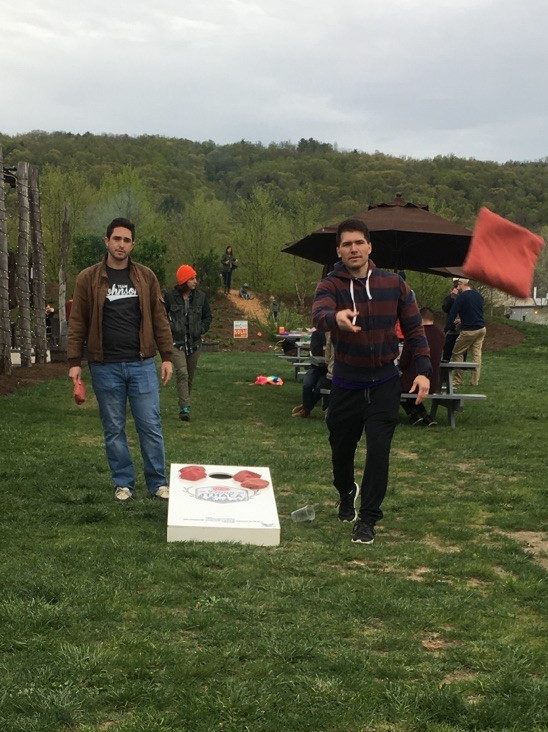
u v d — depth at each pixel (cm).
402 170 12175
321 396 1234
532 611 456
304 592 464
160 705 328
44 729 305
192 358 1192
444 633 416
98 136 14225
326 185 12450
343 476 630
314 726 318
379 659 378
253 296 4419
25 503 654
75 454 854
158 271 3806
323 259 1444
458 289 1778
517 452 965
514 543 586
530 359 2820
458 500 725
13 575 470
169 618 417
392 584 485
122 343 673
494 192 8831
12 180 1800
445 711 329
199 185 12412
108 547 534
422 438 1056
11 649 374
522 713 331
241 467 652
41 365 1834
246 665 367
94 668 353
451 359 1764
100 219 4400
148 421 683
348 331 559
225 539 562
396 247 1318
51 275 4169
